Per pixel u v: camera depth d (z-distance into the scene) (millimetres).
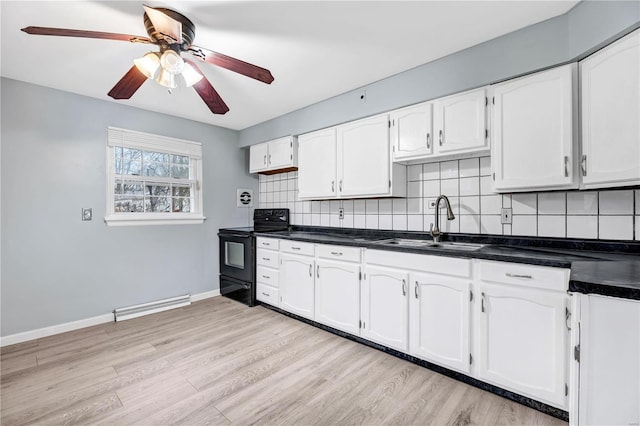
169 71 1599
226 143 3787
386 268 2100
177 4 1494
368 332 2203
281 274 2938
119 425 1420
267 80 1792
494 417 1466
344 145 2732
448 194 2361
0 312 2273
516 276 1541
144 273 3037
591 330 854
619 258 1450
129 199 2979
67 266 2576
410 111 2275
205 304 3318
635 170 1313
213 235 3631
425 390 1693
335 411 1517
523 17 1632
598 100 1460
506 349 1578
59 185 2535
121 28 1695
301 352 2160
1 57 2000
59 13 1550
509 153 1796
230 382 1777
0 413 1503
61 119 2543
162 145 3162
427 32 1775
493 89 1888
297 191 3635
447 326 1797
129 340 2373
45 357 2088
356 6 1539
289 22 1668
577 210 1809
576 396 879
